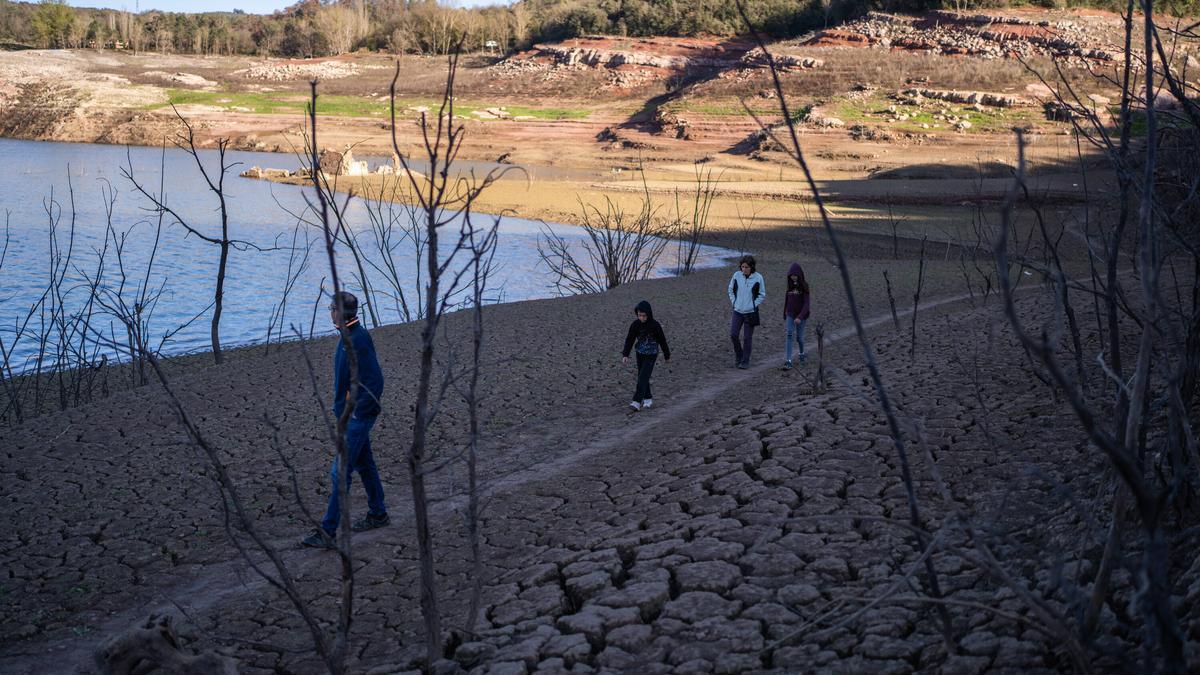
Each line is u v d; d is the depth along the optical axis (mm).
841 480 6883
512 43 162125
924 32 104250
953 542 5363
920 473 6801
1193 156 4637
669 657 4578
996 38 96375
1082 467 6156
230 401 12047
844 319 17141
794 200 49500
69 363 15086
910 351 12109
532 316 18984
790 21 129750
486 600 5672
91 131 107500
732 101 95625
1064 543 5004
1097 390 8086
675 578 5461
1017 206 39875
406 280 28938
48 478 8945
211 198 50969
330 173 60844
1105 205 5859
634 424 10383
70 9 180125
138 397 12422
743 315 13086
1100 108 55406
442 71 143750
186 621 5785
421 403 4340
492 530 7098
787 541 5781
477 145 92500
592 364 13992
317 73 143000
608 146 91062
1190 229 4633
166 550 7129
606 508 7211
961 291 20391
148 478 8891
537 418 11000
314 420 10969
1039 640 4059
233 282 27859
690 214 43719
